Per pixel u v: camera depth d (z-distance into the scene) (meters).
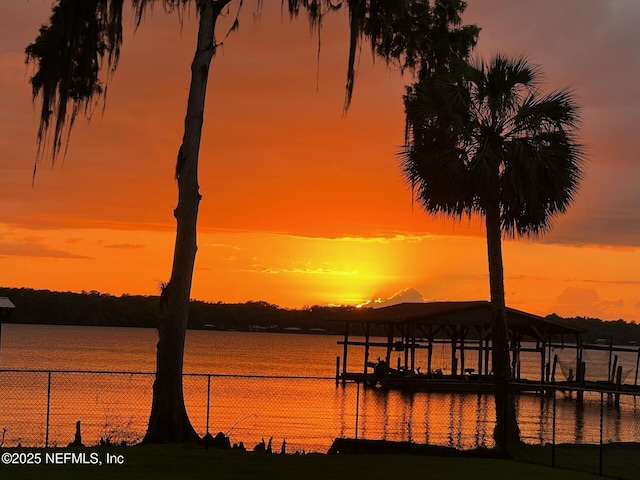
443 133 26.55
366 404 51.84
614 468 22.09
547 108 26.09
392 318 65.06
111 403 45.22
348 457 21.45
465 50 28.73
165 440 22.92
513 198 25.88
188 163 24.03
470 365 120.19
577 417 49.97
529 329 66.88
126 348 138.62
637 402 63.75
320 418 42.12
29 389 54.97
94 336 198.62
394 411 47.88
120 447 21.38
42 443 28.86
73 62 24.69
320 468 19.27
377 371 65.19
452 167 26.02
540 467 21.14
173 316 23.66
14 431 32.38
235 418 40.47
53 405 43.50
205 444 22.02
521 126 26.44
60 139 24.25
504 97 26.28
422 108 26.72
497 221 26.78
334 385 68.44
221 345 187.12
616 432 42.12
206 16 24.52
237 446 23.75
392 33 28.42
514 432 25.33
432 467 20.11
